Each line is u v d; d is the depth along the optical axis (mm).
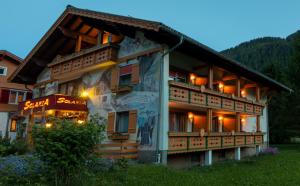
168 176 9836
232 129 21938
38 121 20047
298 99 32750
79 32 18422
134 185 8172
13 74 22359
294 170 13617
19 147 13211
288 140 39250
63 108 16016
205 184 9414
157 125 13023
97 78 16781
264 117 25031
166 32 12469
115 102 15297
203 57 15742
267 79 21453
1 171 7574
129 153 13203
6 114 28625
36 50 20125
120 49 15602
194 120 18703
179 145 13805
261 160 17875
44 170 7336
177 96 13938
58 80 20250
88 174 7270
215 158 18359
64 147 6840
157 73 13469
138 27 13070
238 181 10430
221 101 17297
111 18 14227
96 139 7355
